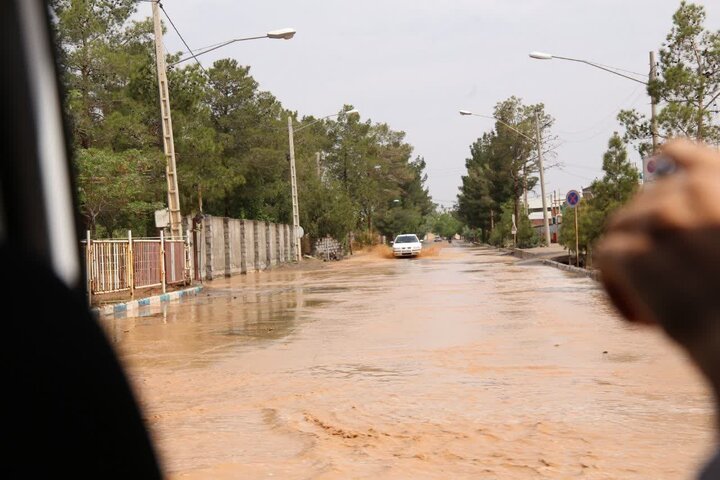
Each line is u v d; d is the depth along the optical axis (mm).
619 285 588
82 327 586
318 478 4551
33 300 558
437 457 4926
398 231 102625
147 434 622
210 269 31703
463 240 182250
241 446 5348
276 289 23781
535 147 78250
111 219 26672
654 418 5758
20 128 726
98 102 28641
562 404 6336
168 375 8367
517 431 5500
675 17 19172
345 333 11672
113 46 33875
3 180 705
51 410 544
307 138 57906
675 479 4320
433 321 12758
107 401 585
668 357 8477
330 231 58156
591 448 4992
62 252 751
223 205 45531
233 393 7293
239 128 42938
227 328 12961
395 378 7816
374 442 5336
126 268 19984
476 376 7762
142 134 27312
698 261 541
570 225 28188
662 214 560
